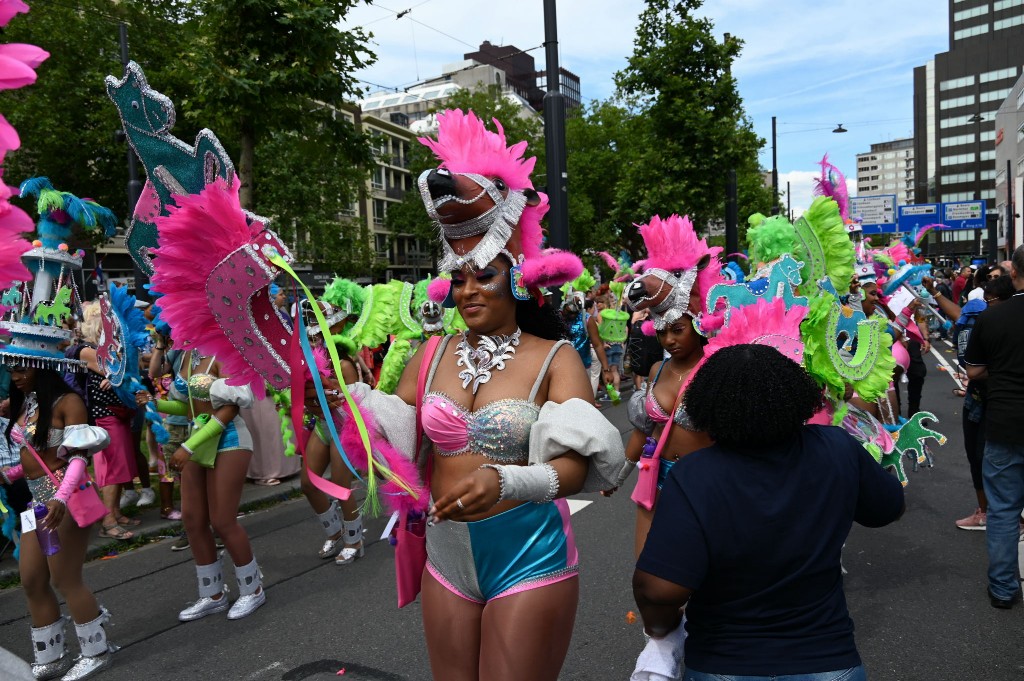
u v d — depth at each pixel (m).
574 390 2.08
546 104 8.10
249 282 1.94
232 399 3.81
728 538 1.64
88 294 5.89
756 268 3.88
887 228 35.91
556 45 8.03
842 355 3.79
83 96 14.99
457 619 2.14
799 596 1.64
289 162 21.36
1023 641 3.49
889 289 7.19
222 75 7.03
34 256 3.49
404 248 53.22
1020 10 100.25
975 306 6.05
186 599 4.55
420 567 2.30
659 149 13.41
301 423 2.04
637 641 3.61
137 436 6.62
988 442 3.79
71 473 3.34
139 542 5.78
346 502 5.05
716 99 13.06
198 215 1.88
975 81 103.25
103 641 3.63
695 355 3.23
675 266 3.16
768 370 1.71
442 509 1.75
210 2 7.06
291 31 7.23
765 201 28.06
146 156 2.30
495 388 2.13
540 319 2.31
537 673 2.02
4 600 4.72
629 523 5.44
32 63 1.02
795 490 1.67
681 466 1.76
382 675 3.47
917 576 4.32
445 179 2.05
